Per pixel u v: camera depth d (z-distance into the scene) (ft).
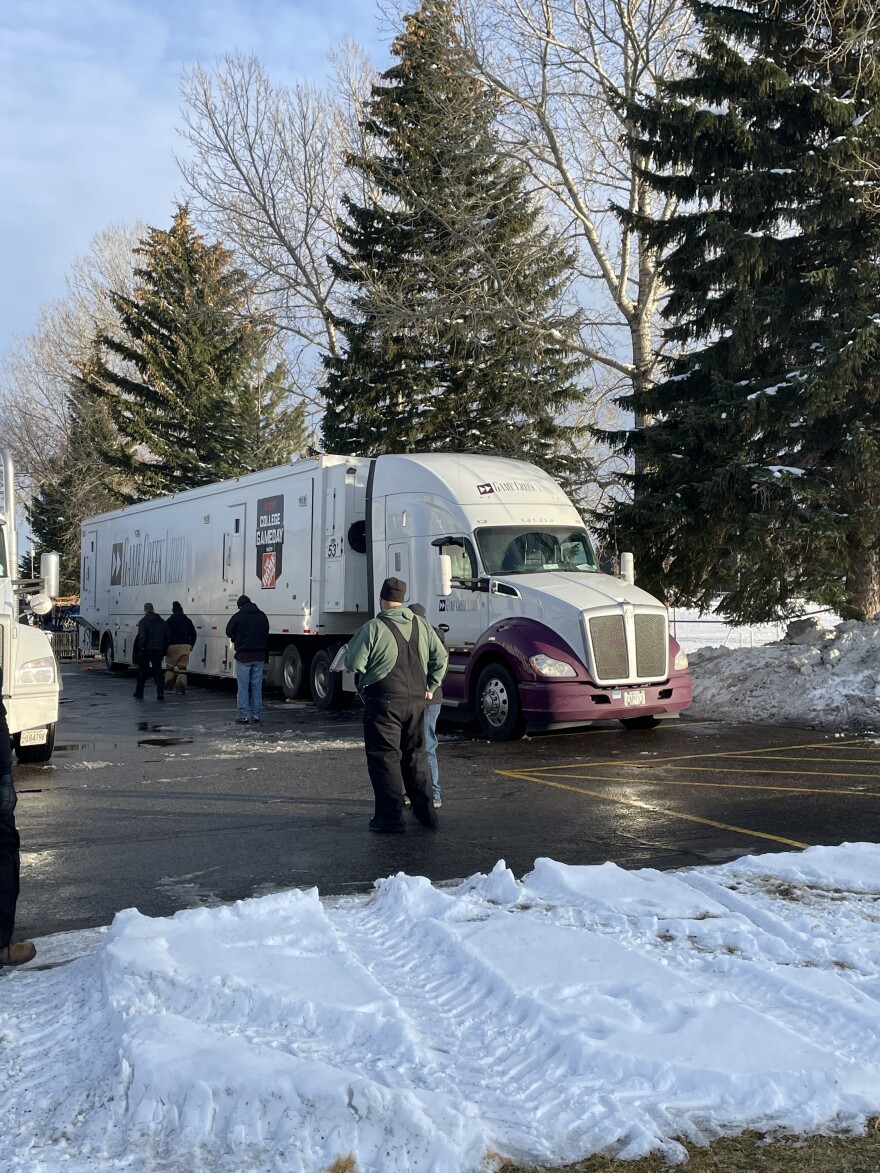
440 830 27.63
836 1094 11.52
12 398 188.55
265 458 147.13
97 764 39.93
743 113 63.62
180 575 78.02
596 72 80.69
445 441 97.76
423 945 16.33
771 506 62.54
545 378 88.48
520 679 44.37
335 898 20.48
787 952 16.07
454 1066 12.19
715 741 43.14
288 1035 12.86
